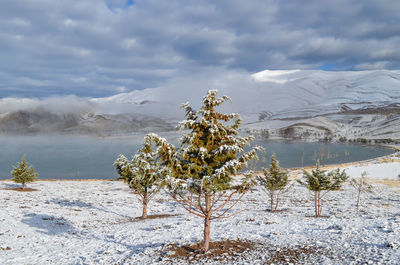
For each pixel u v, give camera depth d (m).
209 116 13.59
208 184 13.02
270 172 30.69
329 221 20.97
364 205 33.44
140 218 27.52
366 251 11.90
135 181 26.44
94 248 16.73
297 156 182.88
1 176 122.00
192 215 27.88
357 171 84.81
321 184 25.58
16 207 29.52
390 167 89.75
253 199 40.31
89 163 166.12
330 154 191.38
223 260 12.52
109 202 37.56
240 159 13.24
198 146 13.51
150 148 21.41
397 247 11.81
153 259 13.41
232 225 21.48
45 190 46.72
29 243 18.09
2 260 14.59
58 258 15.11
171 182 12.49
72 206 33.41
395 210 28.30
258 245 14.58
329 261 11.27
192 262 12.54
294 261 11.74
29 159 188.38
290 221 22.55
